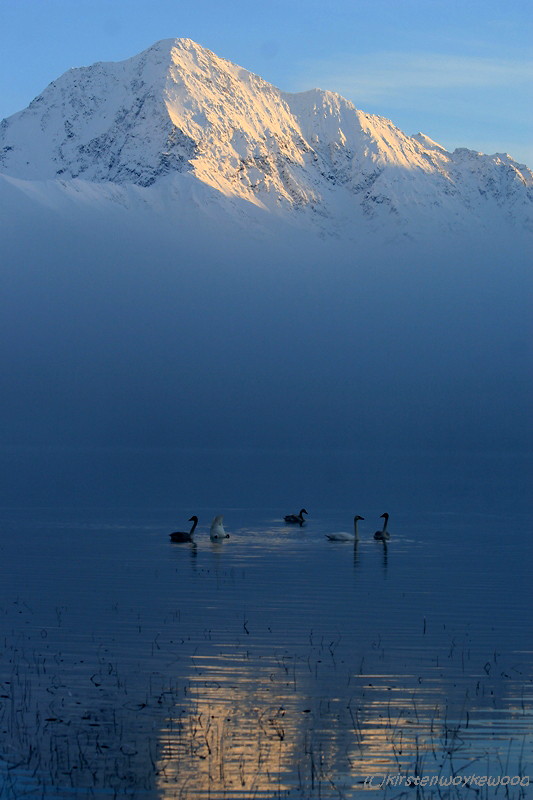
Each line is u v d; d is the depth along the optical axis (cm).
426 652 5216
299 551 8894
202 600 6500
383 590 6894
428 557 8550
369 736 4047
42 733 4031
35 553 8606
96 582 7150
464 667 4944
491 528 11019
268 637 5494
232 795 3547
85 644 5316
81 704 4350
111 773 3691
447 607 6325
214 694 4506
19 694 4472
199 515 12162
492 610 6234
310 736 4038
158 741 3969
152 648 5241
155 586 7000
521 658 5112
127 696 4466
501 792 3588
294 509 13162
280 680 4716
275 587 6988
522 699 4475
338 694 4516
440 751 3916
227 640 5425
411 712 4309
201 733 4053
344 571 7725
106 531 10344
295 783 3641
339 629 5697
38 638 5441
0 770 3706
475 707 4369
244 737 4025
